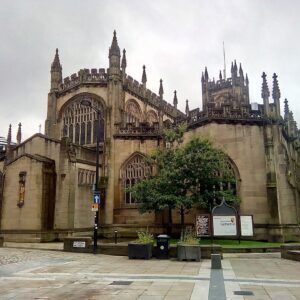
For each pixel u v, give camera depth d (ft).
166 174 111.86
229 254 88.33
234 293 42.50
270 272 59.82
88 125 174.60
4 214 133.28
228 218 97.35
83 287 46.73
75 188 134.31
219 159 111.14
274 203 116.47
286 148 140.67
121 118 166.09
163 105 218.38
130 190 119.65
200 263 70.79
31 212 127.34
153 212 140.97
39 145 142.51
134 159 151.53
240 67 282.56
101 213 144.77
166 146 137.69
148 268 63.98
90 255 84.99
